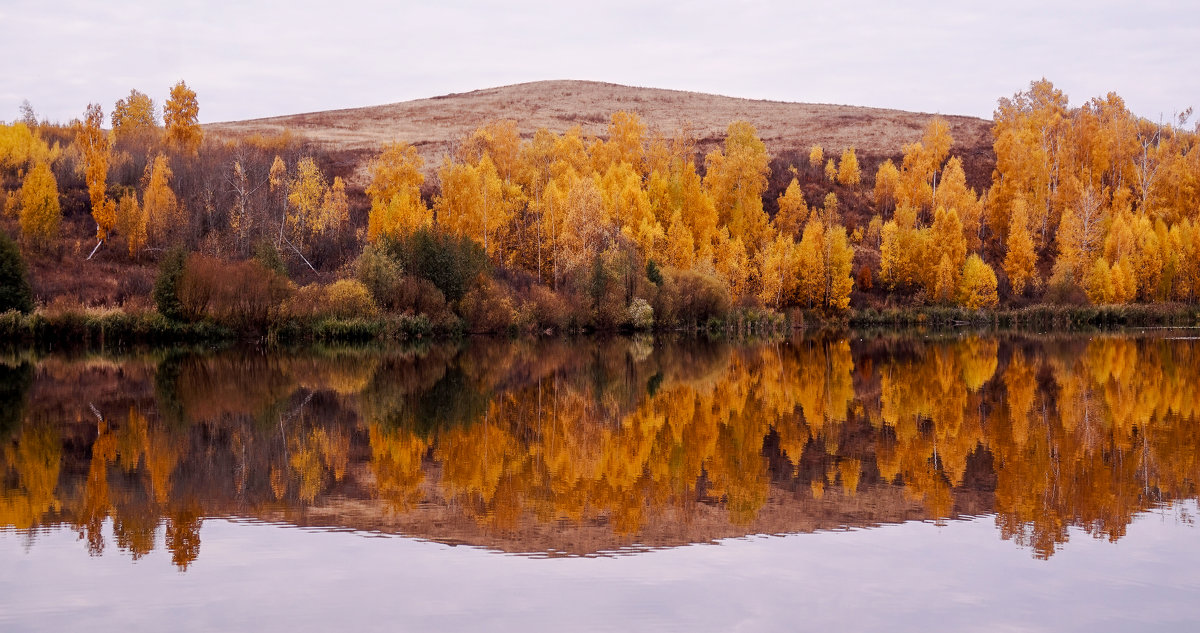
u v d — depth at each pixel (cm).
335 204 8044
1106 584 1343
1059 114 12394
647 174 11194
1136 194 11725
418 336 6200
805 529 1648
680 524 1683
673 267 7856
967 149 13362
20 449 2309
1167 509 1759
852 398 3300
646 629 1174
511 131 9712
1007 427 2658
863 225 10981
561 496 1886
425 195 10562
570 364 4619
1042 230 10875
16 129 9431
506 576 1388
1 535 1591
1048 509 1772
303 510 1770
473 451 2333
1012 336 7100
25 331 5281
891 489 1939
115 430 2586
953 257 9106
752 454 2305
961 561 1455
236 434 2541
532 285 7050
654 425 2730
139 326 5416
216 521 1694
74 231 7538
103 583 1345
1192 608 1245
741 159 10250
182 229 7256
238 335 5669
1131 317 8675
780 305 8731
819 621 1201
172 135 9881
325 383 3688
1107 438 2469
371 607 1252
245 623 1193
